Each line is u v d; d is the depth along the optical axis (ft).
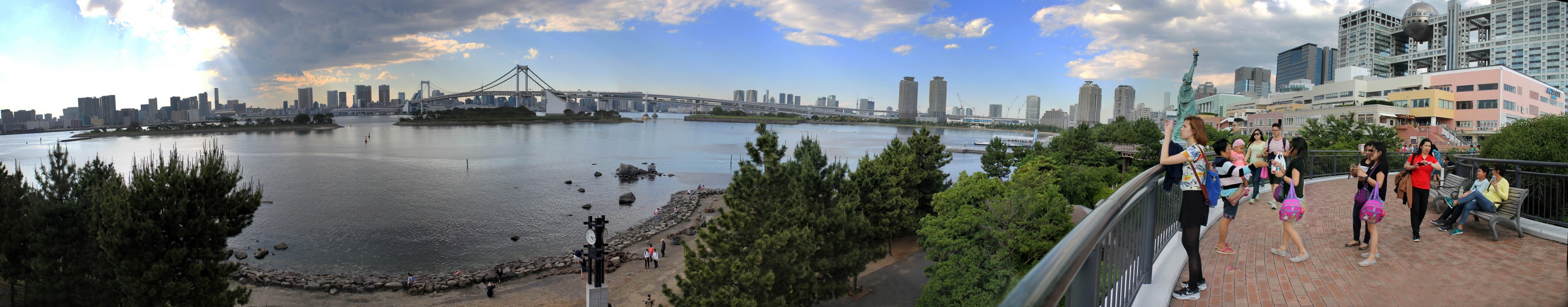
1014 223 81.76
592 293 89.45
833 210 88.79
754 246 79.20
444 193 233.55
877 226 110.63
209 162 66.59
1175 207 25.11
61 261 65.98
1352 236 25.80
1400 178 33.53
